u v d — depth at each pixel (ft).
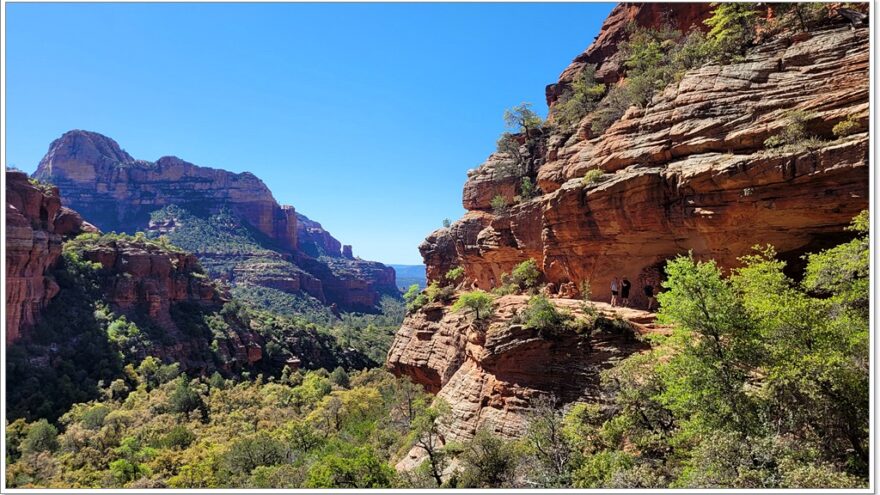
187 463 122.72
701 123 86.84
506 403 82.84
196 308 320.91
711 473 40.40
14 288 206.59
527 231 137.90
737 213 74.74
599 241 99.81
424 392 156.56
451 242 211.82
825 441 43.73
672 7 155.63
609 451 59.62
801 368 43.78
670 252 90.07
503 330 88.48
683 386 48.19
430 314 171.83
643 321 82.28
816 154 65.57
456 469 72.95
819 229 69.72
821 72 78.28
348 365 362.74
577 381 77.10
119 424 165.17
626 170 94.27
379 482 70.85
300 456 126.31
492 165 178.50
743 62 90.53
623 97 122.31
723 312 46.88
